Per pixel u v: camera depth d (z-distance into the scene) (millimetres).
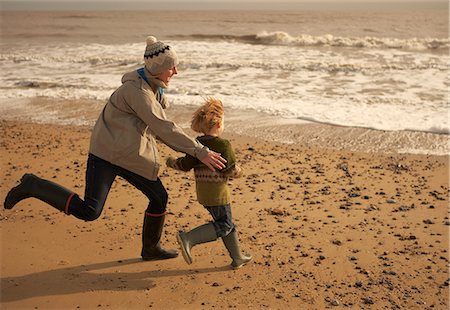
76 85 14289
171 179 7105
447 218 5695
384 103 11680
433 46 23719
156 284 4297
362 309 3910
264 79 14969
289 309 3914
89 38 30531
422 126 9727
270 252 4879
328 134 9398
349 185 6828
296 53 21250
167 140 4039
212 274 4473
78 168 7594
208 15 62125
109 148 4082
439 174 7301
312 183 6914
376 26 37938
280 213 5816
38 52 22797
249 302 4020
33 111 11508
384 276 4414
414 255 4809
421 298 4070
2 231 5328
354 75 15336
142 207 6039
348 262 4668
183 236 4184
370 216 5758
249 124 10125
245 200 6273
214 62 17328
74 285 4266
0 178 7109
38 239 5152
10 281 4320
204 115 4184
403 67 16266
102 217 5734
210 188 4238
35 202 6156
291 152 8438
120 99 4098
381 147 8656
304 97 12422
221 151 4164
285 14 64375
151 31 35469
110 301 4031
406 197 6375
